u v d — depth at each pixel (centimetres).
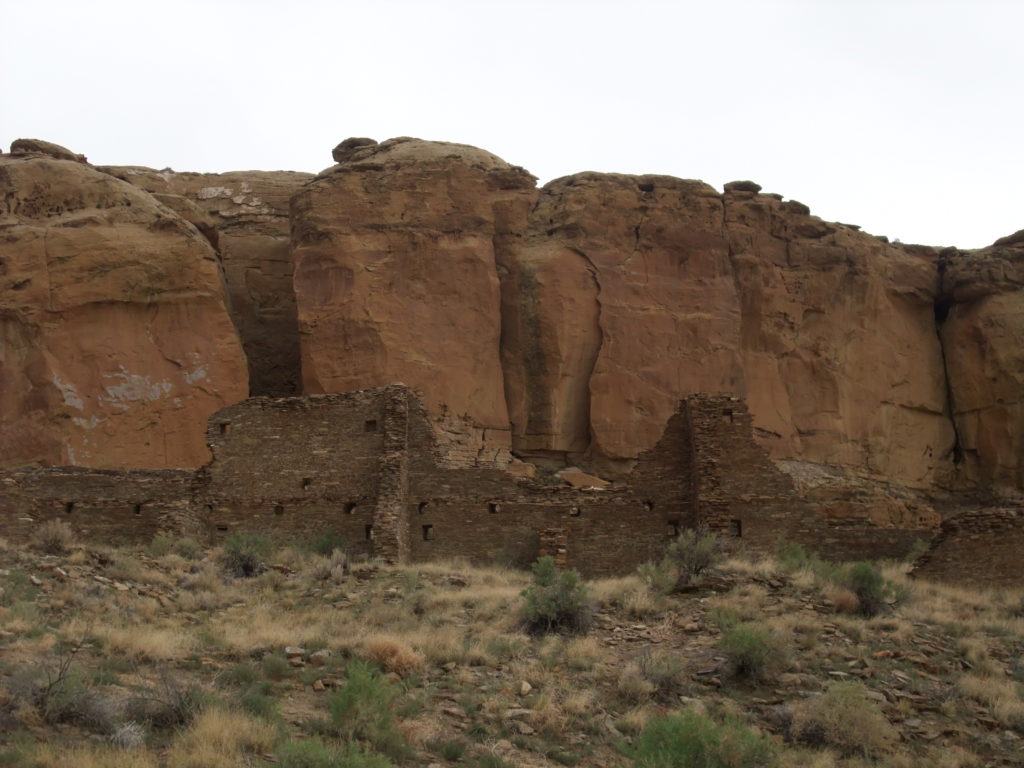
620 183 6197
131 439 5181
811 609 2658
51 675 1770
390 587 2977
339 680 2058
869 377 6500
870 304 6588
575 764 1828
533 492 3725
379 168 5975
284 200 7256
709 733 1789
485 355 5741
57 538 2977
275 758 1641
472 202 5959
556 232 6084
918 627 2606
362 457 3759
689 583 2834
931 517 5144
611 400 5769
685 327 5984
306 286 5734
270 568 3152
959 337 6781
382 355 5550
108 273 5372
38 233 5388
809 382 6356
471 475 3747
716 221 6256
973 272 6781
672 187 6244
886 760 1948
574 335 5881
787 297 6381
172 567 3048
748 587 2780
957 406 6750
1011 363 6606
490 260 5872
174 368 5347
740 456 3591
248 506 3769
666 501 3669
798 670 2281
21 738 1571
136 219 5588
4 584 2473
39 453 5050
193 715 1742
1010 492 6444
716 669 2258
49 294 5300
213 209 7131
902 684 2270
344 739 1772
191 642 2236
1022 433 6556
